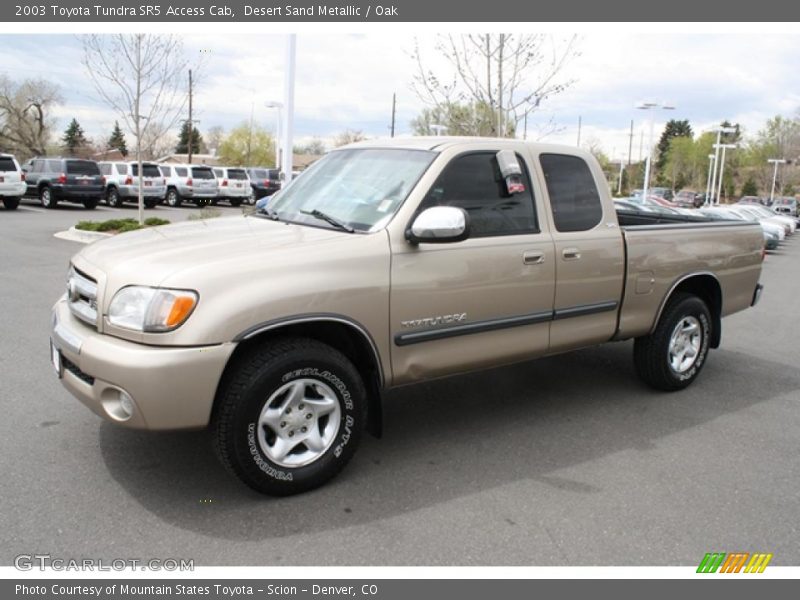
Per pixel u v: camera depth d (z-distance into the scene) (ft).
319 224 13.51
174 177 96.12
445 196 13.48
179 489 12.16
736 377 20.71
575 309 15.51
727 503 12.43
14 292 28.58
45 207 79.92
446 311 13.29
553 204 15.21
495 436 15.21
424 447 14.48
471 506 12.00
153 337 10.59
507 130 37.70
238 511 11.51
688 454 14.58
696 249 18.11
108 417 10.99
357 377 12.48
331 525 11.23
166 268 10.95
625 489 12.85
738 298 20.04
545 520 11.62
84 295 11.93
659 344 17.81
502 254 13.98
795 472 13.85
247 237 12.56
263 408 11.41
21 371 18.15
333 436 12.34
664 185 315.58
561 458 14.15
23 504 11.44
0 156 72.38
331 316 11.76
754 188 282.56
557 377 19.77
